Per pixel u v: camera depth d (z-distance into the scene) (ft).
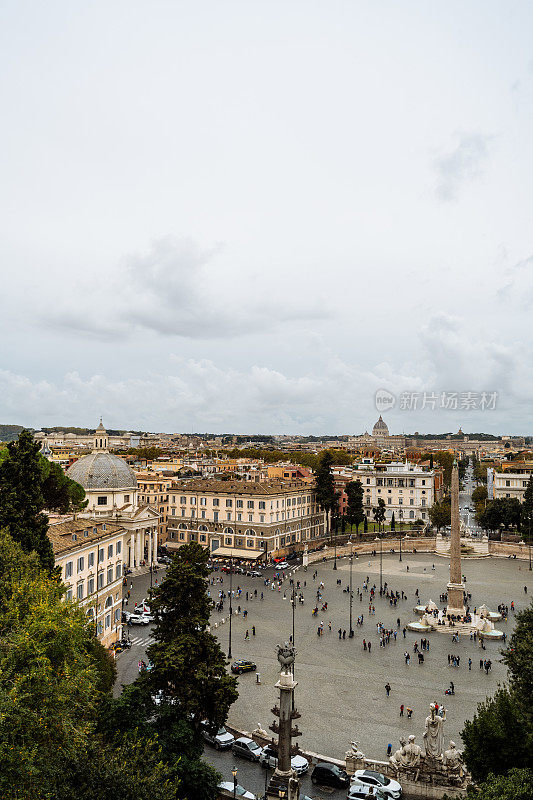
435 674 235.40
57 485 321.52
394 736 180.24
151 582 396.98
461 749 170.81
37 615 118.11
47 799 92.94
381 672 236.84
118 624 264.52
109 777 93.76
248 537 482.28
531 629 163.84
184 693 145.38
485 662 252.42
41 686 107.24
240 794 139.95
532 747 126.62
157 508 522.47
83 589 223.92
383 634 282.77
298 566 458.91
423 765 153.99
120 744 131.75
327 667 241.55
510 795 106.01
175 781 123.13
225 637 279.08
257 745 168.45
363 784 146.20
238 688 217.77
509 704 137.08
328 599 357.00
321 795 147.54
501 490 655.35
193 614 157.79
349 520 584.40
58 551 200.85
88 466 460.96
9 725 96.17
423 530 571.28
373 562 481.46
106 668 168.66
